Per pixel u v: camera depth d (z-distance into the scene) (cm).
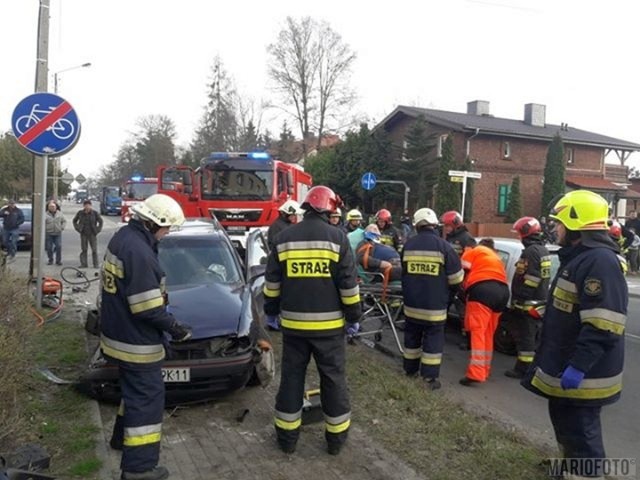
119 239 352
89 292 1022
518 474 385
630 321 1001
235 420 470
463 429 454
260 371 513
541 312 619
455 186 2750
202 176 1412
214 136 5778
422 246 569
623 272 329
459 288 581
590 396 335
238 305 532
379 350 723
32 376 521
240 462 396
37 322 577
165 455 405
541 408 543
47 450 393
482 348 602
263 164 1422
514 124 3494
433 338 576
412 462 400
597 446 345
